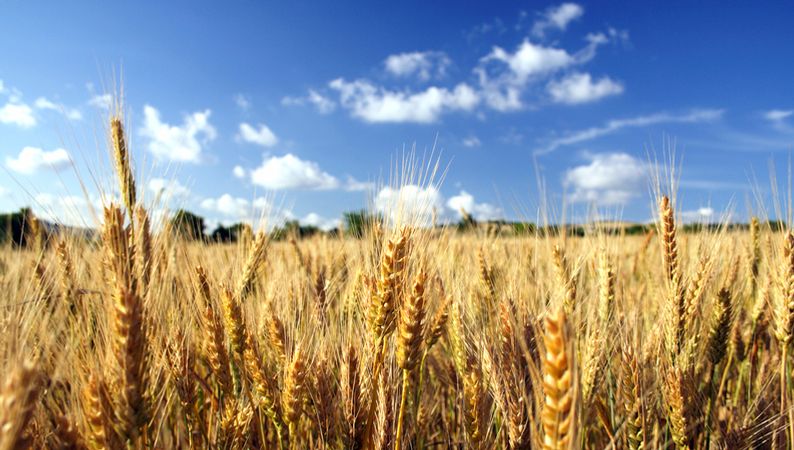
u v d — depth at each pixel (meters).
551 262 0.61
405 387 0.39
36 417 0.33
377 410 0.41
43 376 0.35
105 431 0.30
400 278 0.39
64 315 0.44
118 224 0.37
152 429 0.37
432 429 0.61
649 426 0.44
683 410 0.44
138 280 0.38
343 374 0.40
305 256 0.80
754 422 0.49
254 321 0.53
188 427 0.41
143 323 0.32
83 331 0.42
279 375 0.44
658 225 0.56
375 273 0.43
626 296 0.68
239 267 0.61
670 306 0.52
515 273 0.58
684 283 0.53
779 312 0.52
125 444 0.31
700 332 0.55
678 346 0.52
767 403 0.55
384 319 0.39
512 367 0.40
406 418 0.46
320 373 0.41
